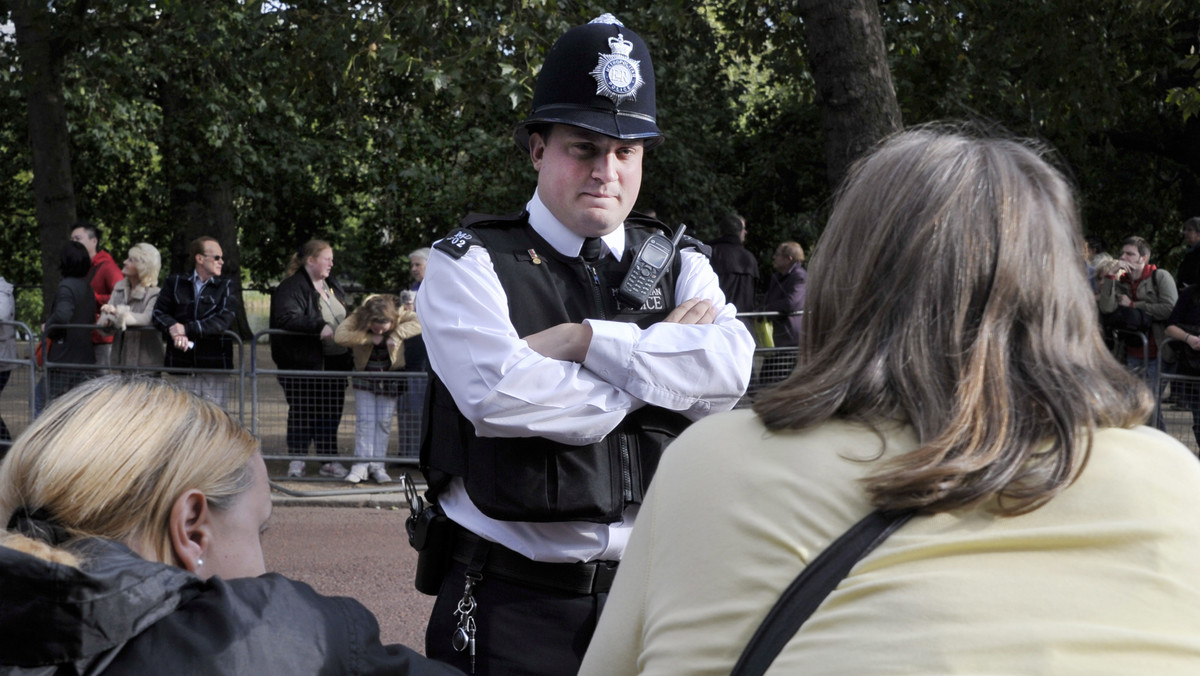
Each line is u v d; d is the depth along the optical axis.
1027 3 11.44
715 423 1.15
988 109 12.66
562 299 2.02
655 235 2.14
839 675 0.93
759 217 19.27
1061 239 1.11
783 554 1.01
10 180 18.98
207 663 1.11
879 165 1.17
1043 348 1.06
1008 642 0.92
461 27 9.38
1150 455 1.02
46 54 11.27
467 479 1.97
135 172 18.83
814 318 1.17
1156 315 8.51
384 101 17.19
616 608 1.15
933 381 1.04
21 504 1.23
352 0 9.09
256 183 17.53
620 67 2.02
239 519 1.33
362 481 7.32
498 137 16.53
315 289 7.38
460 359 1.93
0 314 7.93
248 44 14.09
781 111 18.59
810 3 6.50
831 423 1.08
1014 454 1.00
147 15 12.30
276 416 7.29
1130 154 17.91
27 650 1.07
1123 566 0.95
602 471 1.95
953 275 1.07
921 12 10.27
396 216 19.22
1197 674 0.91
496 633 2.00
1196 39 13.15
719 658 1.01
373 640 1.25
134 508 1.24
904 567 0.98
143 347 7.44
